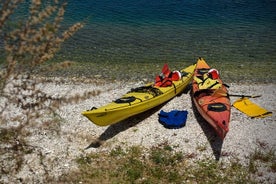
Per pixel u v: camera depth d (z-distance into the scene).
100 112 13.24
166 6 36.00
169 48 25.55
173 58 23.70
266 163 12.39
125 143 13.62
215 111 14.30
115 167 12.18
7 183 10.98
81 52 24.56
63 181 11.35
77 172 11.85
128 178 11.57
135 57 23.88
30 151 12.77
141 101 14.91
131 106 14.41
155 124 14.92
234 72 21.41
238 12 34.22
